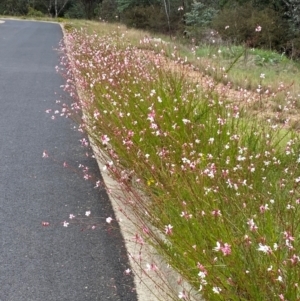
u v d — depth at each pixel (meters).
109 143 5.35
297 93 9.23
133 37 18.00
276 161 4.40
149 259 3.70
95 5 51.28
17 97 9.45
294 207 3.30
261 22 19.38
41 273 3.58
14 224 4.30
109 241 4.03
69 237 4.10
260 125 5.42
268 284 2.57
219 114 5.08
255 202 3.37
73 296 3.31
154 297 3.26
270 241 2.86
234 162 4.25
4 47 18.14
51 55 16.17
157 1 31.91
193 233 3.12
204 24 23.25
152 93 5.17
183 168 3.83
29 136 6.90
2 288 3.38
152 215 3.61
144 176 4.40
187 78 6.82
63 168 5.68
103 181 5.23
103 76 6.71
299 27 19.73
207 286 2.75
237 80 10.13
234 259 2.74
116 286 3.41
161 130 4.47
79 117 7.50
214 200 3.33
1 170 5.56
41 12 55.72
